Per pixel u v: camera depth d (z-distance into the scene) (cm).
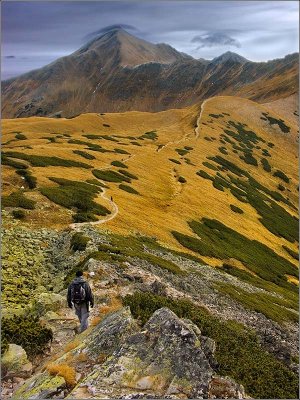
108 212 5353
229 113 18075
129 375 1276
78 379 1323
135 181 7756
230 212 8262
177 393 1239
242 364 1948
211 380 1341
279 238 8619
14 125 13450
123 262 3281
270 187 12588
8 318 1978
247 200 9925
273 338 3094
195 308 2736
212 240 6281
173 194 7831
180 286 3506
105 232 4394
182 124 16850
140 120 17775
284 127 18075
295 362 2839
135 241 4544
